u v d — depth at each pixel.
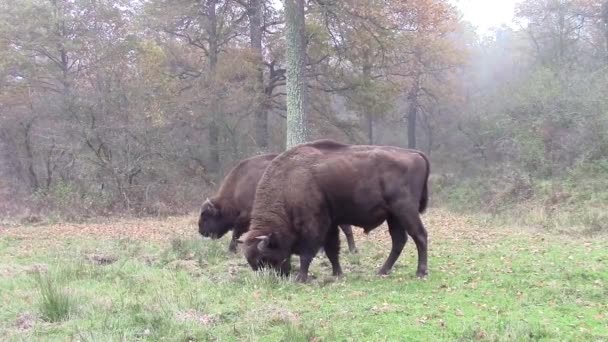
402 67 27.31
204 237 11.92
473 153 30.55
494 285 7.36
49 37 23.27
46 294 6.52
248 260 8.17
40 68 24.05
